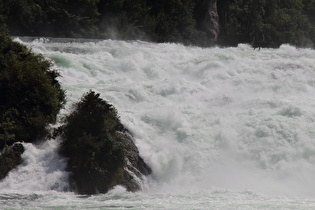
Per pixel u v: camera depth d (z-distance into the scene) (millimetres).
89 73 129875
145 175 95688
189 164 97500
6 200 79438
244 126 103500
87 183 89562
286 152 98500
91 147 91312
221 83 127938
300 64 137750
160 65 135750
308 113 106438
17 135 95625
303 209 75438
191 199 82438
